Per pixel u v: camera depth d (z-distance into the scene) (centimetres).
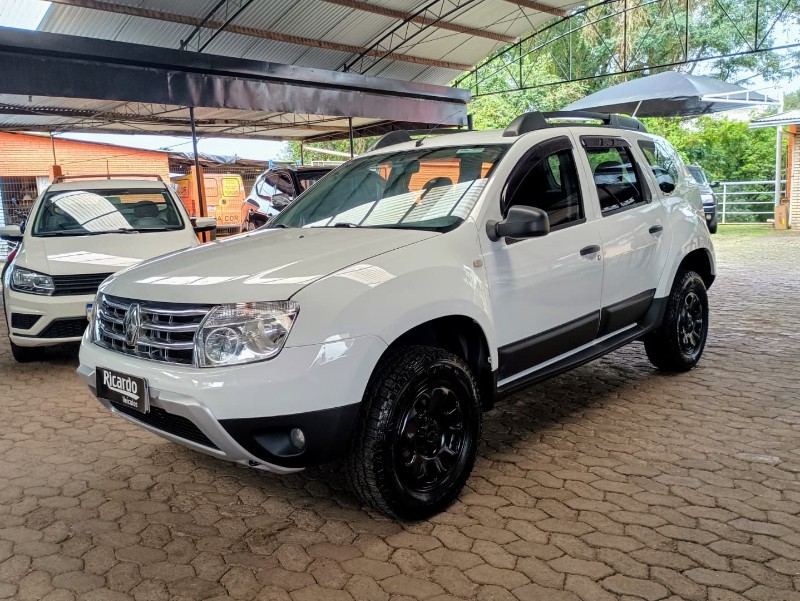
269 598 243
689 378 496
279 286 270
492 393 332
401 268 290
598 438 387
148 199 712
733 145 2686
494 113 2680
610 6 2983
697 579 246
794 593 236
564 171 388
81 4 1012
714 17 2877
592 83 3048
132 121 1589
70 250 585
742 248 1430
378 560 267
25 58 828
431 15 1433
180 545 283
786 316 710
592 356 397
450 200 344
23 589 252
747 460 349
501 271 330
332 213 385
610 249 401
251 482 347
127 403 290
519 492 322
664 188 477
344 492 332
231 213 2133
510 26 1596
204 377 262
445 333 329
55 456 386
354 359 265
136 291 299
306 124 1711
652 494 314
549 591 242
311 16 1290
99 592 249
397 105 1336
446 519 298
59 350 659
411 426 290
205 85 1021
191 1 1108
